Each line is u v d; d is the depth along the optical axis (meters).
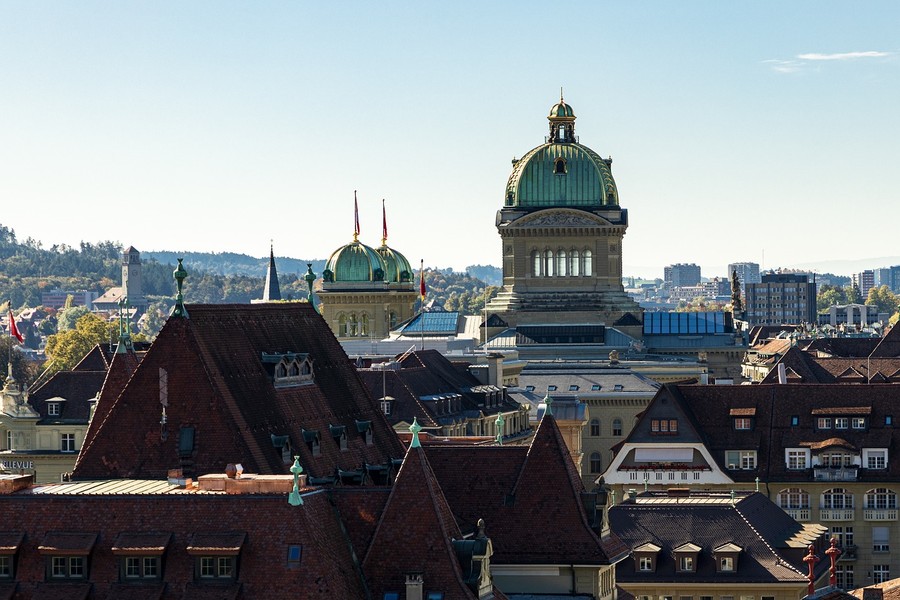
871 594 171.88
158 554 154.62
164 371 183.75
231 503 155.88
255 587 153.00
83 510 158.00
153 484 172.25
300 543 154.00
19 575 157.38
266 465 181.75
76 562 156.50
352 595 156.12
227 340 190.38
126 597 154.38
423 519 161.50
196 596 153.12
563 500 187.25
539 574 185.50
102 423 188.62
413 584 158.38
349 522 162.62
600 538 186.62
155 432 182.38
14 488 167.38
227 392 184.25
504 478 190.12
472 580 160.38
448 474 191.00
